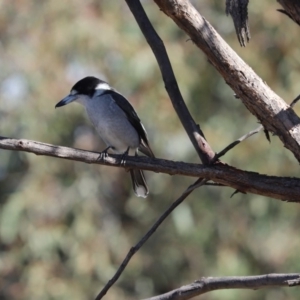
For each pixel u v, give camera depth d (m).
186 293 4.72
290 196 4.66
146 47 13.09
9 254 13.94
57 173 14.18
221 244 13.87
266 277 4.60
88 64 13.27
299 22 4.60
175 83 5.15
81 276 13.72
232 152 12.77
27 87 13.47
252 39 13.47
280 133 4.59
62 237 13.82
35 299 13.51
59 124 13.54
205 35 4.59
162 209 14.20
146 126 13.27
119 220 14.77
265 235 13.56
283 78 13.41
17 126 13.77
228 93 13.52
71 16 13.27
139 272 14.18
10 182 15.20
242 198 13.75
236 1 4.78
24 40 13.77
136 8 5.25
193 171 4.79
